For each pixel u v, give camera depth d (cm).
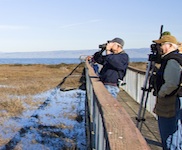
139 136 208
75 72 4122
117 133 216
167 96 371
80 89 2273
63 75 3684
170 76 358
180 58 362
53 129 1088
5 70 4706
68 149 847
